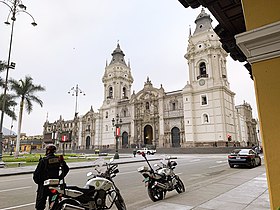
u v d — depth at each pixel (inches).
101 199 196.4
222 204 247.3
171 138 2010.3
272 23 119.3
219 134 1663.4
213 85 1759.4
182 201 267.6
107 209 216.2
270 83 117.0
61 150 2687.0
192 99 1856.5
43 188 198.7
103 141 2519.7
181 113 1984.5
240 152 679.1
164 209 235.3
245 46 128.4
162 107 2113.7
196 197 285.3
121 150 2100.1
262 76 120.6
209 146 1686.8
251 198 271.1
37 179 202.7
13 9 840.3
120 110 2460.6
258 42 124.0
